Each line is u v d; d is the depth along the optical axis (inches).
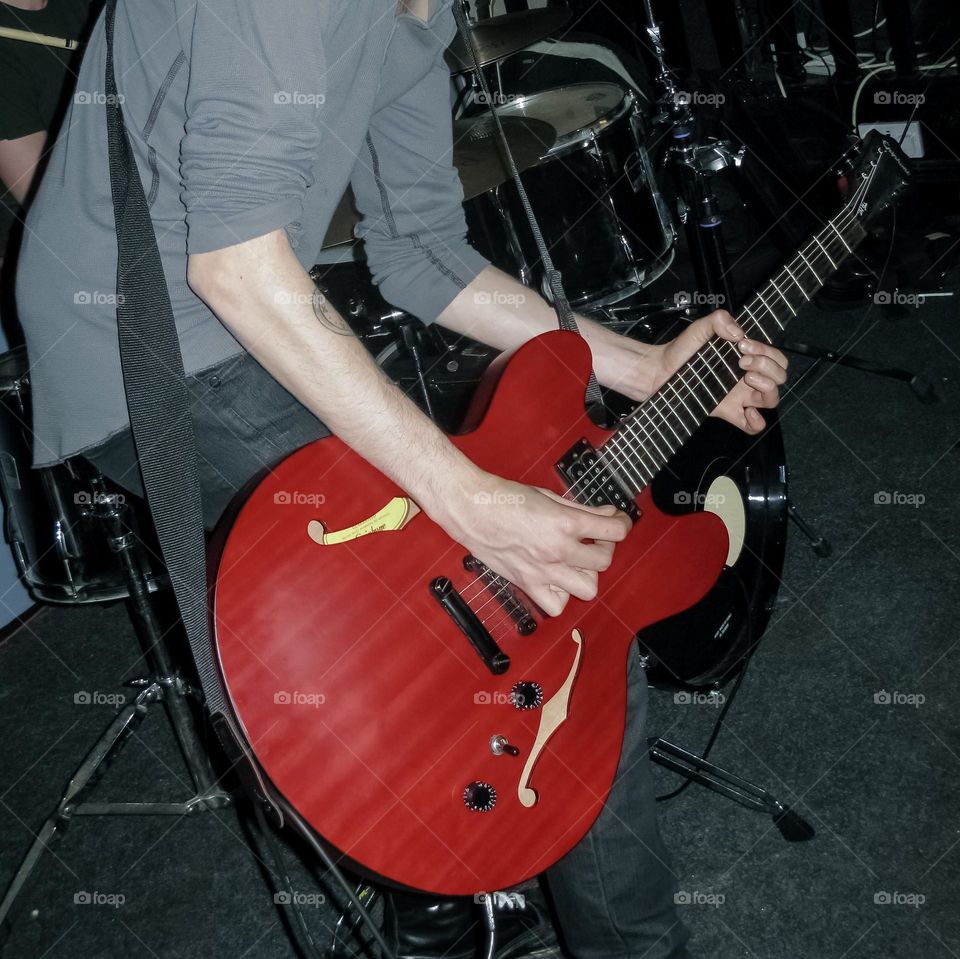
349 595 32.1
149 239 31.5
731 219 119.8
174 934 55.4
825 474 80.7
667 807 57.7
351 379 30.5
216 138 27.9
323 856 30.8
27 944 56.1
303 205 34.5
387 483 33.3
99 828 63.1
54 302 34.3
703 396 44.9
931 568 69.6
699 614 59.9
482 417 39.5
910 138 98.0
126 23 30.6
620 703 38.8
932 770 56.0
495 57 87.1
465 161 74.3
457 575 34.4
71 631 82.2
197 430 34.8
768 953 48.5
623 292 81.5
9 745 71.5
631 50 122.3
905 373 85.7
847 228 48.6
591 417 43.3
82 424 35.7
